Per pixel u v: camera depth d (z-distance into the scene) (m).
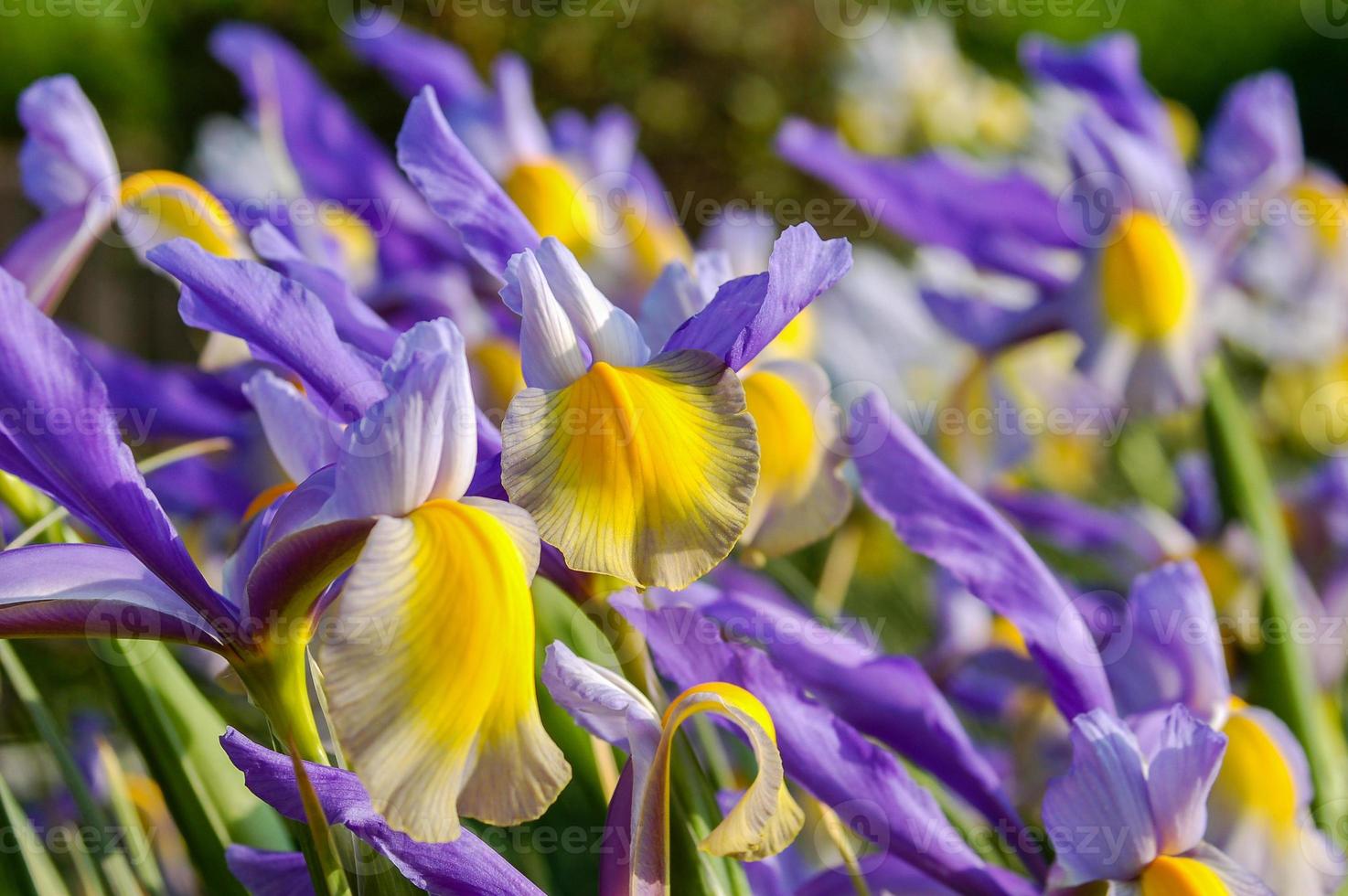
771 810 0.42
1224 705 0.51
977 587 0.49
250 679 0.42
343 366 0.43
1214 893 0.46
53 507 0.49
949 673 0.63
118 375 0.58
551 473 0.42
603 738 0.44
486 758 0.40
